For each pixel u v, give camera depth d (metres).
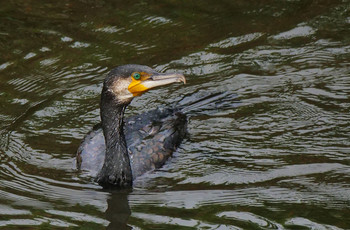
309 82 13.52
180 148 11.73
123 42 15.11
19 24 15.84
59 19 16.06
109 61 14.38
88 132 12.23
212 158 11.36
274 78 13.75
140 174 10.96
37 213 9.72
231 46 14.88
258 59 14.41
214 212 9.66
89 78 13.88
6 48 14.92
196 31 15.50
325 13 16.06
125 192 10.45
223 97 13.27
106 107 10.71
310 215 9.45
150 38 15.25
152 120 12.29
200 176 10.84
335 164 10.88
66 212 9.77
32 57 14.59
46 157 11.51
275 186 10.34
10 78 13.88
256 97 13.18
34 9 16.56
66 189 10.51
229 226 9.23
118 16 16.19
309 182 10.40
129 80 10.62
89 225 9.38
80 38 15.27
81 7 16.66
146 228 9.24
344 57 14.31
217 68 14.15
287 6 16.50
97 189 10.57
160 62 14.27
